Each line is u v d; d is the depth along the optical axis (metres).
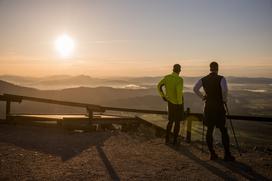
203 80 5.20
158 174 4.42
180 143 6.48
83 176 4.27
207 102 5.16
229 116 6.16
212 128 5.21
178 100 6.15
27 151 5.54
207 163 5.01
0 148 5.72
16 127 7.94
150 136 7.26
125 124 8.18
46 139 6.58
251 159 5.30
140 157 5.30
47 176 4.24
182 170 4.62
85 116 8.27
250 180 4.23
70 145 6.07
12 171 4.44
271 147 6.28
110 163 4.90
